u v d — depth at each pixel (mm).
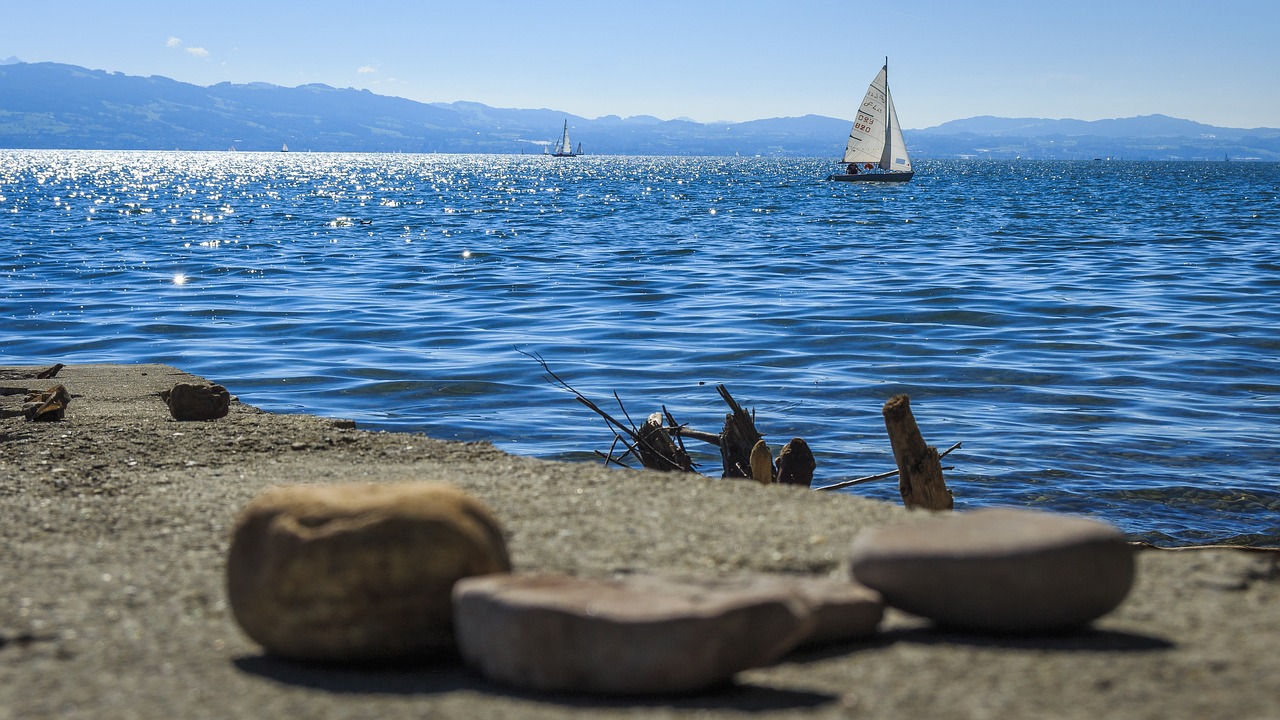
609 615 3229
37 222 50344
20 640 3750
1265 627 3805
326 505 3707
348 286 25594
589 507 5469
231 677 3469
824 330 18531
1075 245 37156
